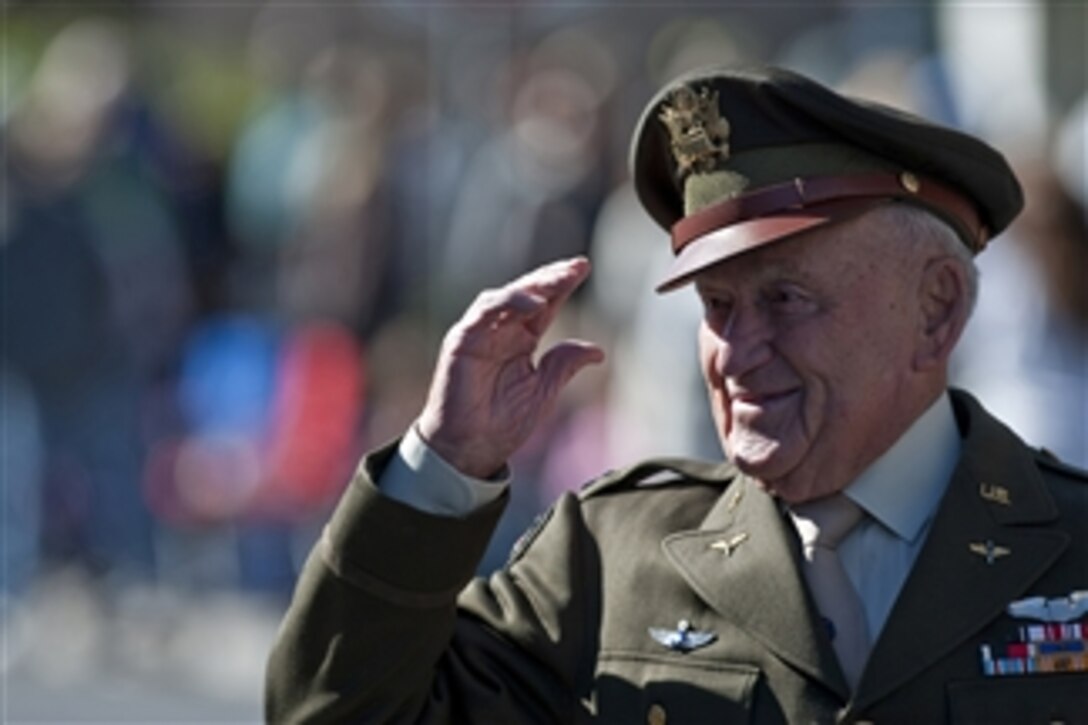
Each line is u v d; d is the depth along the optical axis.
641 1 28.67
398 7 28.81
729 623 9.31
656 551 9.56
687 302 19.48
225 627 24.53
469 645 9.45
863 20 25.73
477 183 24.38
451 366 8.99
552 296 9.02
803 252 9.05
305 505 24.36
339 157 25.47
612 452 20.50
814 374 9.05
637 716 9.29
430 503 9.00
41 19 34.12
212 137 30.97
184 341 25.86
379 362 24.12
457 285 24.12
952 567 9.17
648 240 20.78
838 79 24.70
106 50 25.86
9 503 25.06
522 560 9.74
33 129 24.78
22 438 24.89
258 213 27.84
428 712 9.29
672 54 27.73
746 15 28.39
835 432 9.11
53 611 25.06
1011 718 9.00
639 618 9.45
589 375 21.25
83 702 22.41
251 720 21.14
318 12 30.94
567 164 23.86
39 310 24.47
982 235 9.49
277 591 24.91
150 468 25.27
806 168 9.12
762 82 9.12
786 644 9.16
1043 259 17.44
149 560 25.30
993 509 9.28
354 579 8.99
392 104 25.72
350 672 9.06
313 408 24.30
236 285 28.09
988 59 23.95
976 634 9.10
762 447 9.12
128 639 24.78
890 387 9.14
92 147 24.84
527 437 9.06
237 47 34.94
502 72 27.52
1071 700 9.02
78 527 25.12
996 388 17.52
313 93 27.55
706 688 9.23
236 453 25.19
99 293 24.66
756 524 9.42
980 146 9.23
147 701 22.30
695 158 9.27
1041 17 23.78
